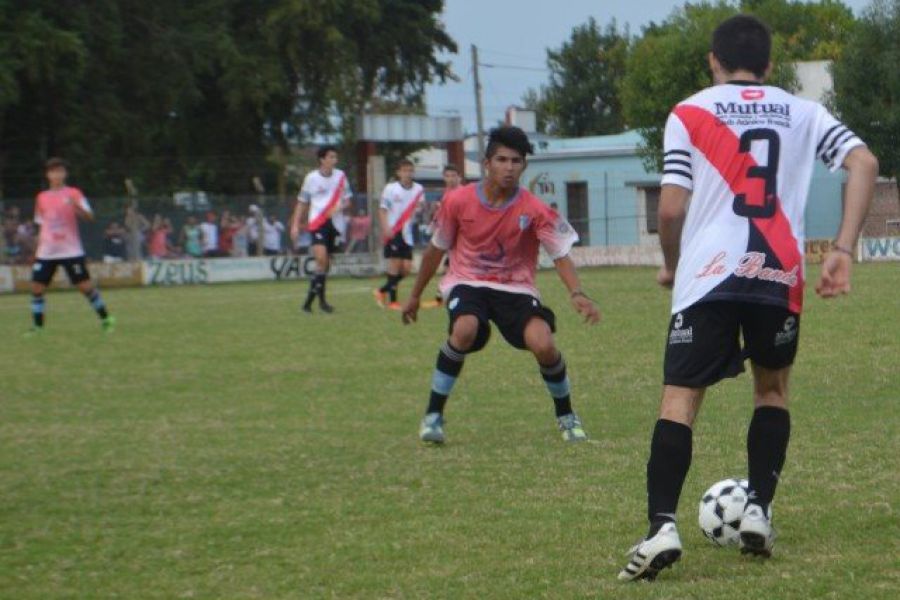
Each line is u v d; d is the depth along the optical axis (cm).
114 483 1280
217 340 2812
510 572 924
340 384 2028
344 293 4706
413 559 969
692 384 902
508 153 1441
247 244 6669
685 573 903
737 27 944
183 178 8744
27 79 7294
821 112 923
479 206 1470
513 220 1460
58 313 3962
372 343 2656
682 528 1036
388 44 9238
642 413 1648
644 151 8425
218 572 952
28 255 6262
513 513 1107
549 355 1442
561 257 1448
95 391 1997
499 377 2058
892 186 7650
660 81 8381
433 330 2939
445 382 1460
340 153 9750
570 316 3144
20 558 1003
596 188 8256
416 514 1116
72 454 1446
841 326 2600
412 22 9256
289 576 934
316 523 1095
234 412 1756
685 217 917
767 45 943
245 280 6650
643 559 867
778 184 904
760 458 942
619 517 1080
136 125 8031
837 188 7456
